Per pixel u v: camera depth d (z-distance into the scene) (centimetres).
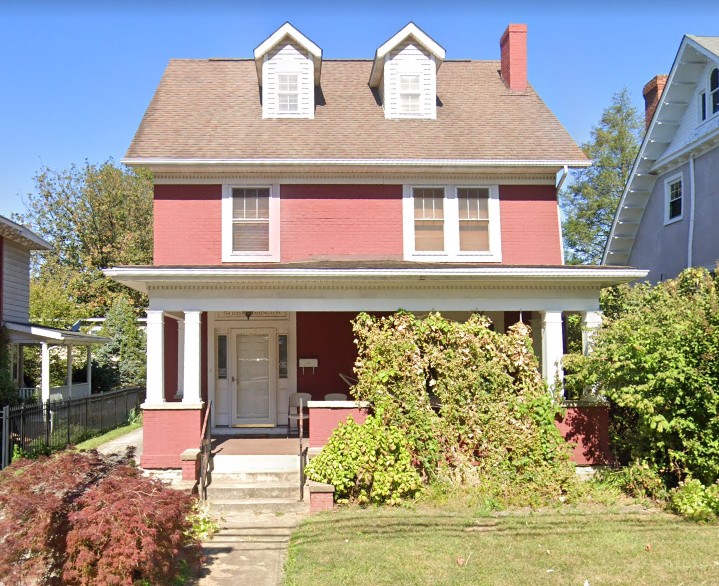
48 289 2867
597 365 1067
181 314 1430
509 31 1719
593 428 1145
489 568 732
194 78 1691
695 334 973
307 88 1551
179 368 1548
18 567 579
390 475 998
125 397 2242
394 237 1442
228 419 1513
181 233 1422
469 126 1542
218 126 1505
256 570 751
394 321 1111
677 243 1864
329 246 1431
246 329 1527
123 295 3444
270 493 1026
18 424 1382
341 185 1448
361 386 1099
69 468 644
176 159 1382
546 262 1453
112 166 4256
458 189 1462
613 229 2147
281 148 1434
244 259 1419
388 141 1473
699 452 958
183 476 1052
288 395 1520
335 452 1012
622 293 1616
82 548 585
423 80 1570
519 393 1084
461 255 1441
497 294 1217
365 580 700
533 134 1523
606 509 970
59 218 4178
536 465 1048
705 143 1698
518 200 1466
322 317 1510
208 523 864
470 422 1064
